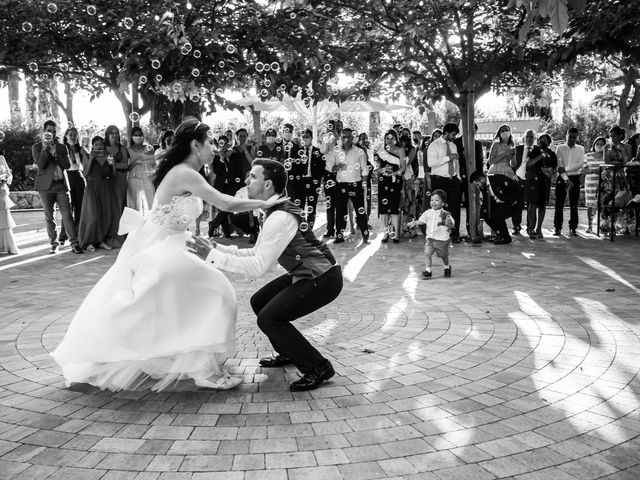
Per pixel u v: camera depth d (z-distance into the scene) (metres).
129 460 2.54
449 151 8.81
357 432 2.80
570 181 9.70
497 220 8.80
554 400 3.15
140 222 3.45
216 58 7.93
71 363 3.29
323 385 3.41
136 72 7.66
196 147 3.35
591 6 7.58
